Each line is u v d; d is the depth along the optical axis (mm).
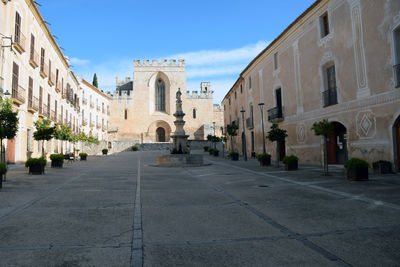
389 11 11609
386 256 3303
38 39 22797
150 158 30953
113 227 4590
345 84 14195
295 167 14438
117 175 13328
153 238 4043
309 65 17484
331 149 16125
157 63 63281
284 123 20766
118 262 3182
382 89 11969
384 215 5164
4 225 4699
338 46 14742
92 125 49094
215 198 7211
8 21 17266
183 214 5500
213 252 3494
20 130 19078
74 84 38875
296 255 3375
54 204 6438
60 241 3902
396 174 11109
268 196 7391
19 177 11992
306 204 6301
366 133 12828
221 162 22859
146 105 61906
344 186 8711
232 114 37938
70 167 18469
